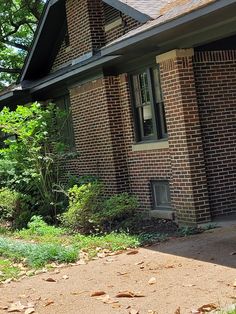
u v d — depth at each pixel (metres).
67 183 13.95
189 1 9.88
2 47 30.91
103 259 8.60
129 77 12.96
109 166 13.48
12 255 9.36
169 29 8.81
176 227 10.85
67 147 14.23
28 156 13.66
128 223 11.29
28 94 17.03
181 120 10.60
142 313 5.68
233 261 7.39
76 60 14.97
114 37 13.77
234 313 5.12
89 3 14.14
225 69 11.09
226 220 10.62
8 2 28.31
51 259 8.74
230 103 11.14
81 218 11.42
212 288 6.27
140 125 12.88
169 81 10.80
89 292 6.76
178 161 10.85
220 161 11.02
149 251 8.78
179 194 10.93
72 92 14.95
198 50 10.83
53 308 6.26
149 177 12.48
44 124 13.58
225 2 7.48
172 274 7.14
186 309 5.63
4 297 6.92
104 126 13.49
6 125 13.38
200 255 8.01
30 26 30.48
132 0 11.79
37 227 12.30
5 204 13.69
